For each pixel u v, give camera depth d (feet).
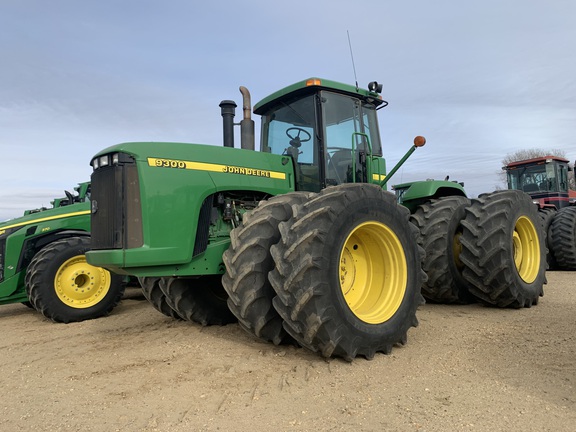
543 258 17.66
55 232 20.27
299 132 15.10
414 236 12.39
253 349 11.63
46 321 18.47
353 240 12.04
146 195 11.01
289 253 9.87
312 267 9.85
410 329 13.46
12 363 11.81
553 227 29.40
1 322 18.63
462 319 14.65
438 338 12.44
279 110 16.03
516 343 11.61
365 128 16.37
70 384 9.90
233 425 7.63
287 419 7.79
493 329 13.21
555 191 39.24
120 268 10.82
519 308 16.22
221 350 11.65
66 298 18.12
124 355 11.79
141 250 10.75
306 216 10.11
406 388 8.95
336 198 10.62
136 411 8.32
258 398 8.66
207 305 14.38
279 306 10.16
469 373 9.64
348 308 10.41
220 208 12.84
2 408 8.78
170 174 11.50
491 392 8.61
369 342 10.61
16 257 19.40
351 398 8.55
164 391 9.17
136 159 11.16
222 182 12.47
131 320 17.19
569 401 8.14
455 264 16.75
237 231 11.31
